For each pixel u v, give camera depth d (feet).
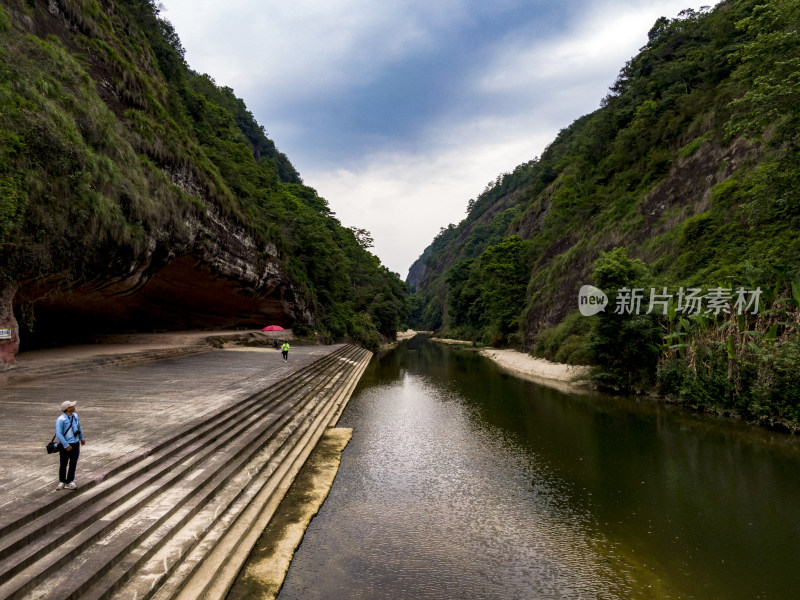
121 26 91.61
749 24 60.75
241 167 135.95
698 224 87.97
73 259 47.44
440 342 252.42
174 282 91.04
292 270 135.03
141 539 20.51
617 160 153.69
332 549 26.99
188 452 29.99
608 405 70.44
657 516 32.50
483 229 414.62
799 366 51.06
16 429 30.17
